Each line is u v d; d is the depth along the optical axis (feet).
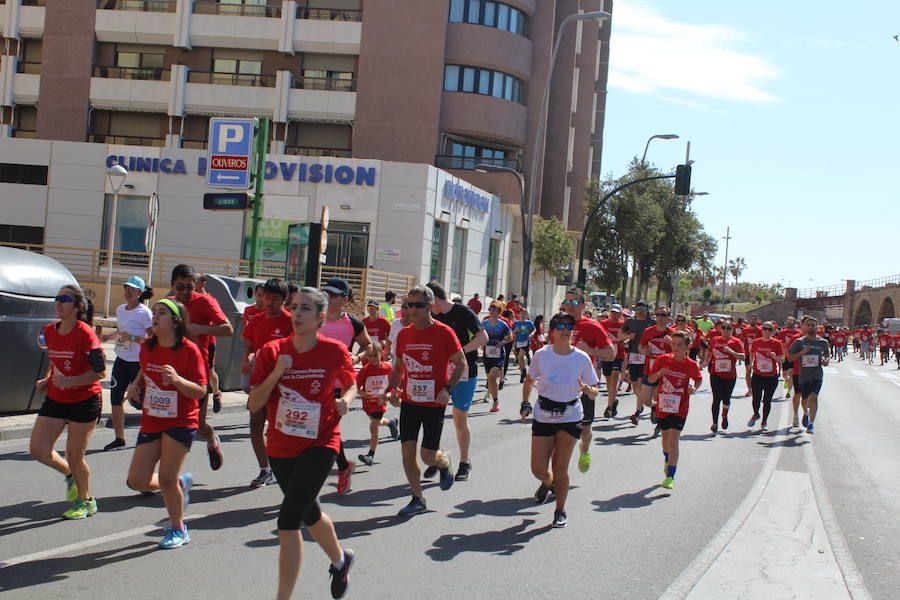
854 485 31.60
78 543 18.75
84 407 20.61
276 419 15.15
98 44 129.80
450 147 128.98
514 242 145.07
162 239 112.78
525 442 37.22
